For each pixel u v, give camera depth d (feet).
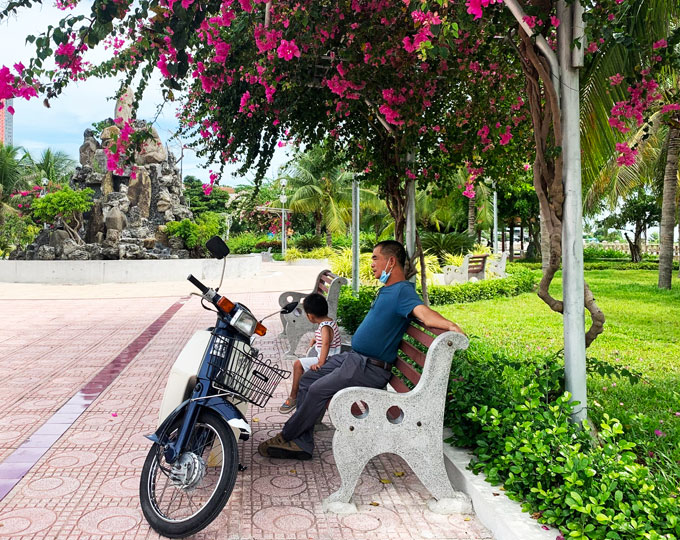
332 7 13.80
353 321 27.27
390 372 11.92
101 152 75.15
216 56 14.64
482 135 18.49
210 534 9.41
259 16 13.61
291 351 23.02
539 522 8.83
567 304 11.78
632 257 126.11
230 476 9.24
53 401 17.02
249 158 19.69
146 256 66.03
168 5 10.89
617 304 41.75
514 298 46.78
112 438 13.87
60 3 11.19
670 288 54.85
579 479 8.64
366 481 11.62
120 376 20.20
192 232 72.64
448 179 20.68
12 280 60.70
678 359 22.48
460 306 40.86
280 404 16.63
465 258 51.24
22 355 23.97
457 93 18.10
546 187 12.14
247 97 16.81
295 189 112.37
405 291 11.51
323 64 16.78
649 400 16.35
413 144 18.49
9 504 10.44
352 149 21.94
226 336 10.50
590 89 17.15
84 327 31.71
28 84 11.17
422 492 11.10
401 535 9.43
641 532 7.34
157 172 76.18
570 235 11.65
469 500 10.35
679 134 45.75
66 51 10.70
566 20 11.25
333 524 9.78
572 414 11.54
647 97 13.14
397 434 10.34
